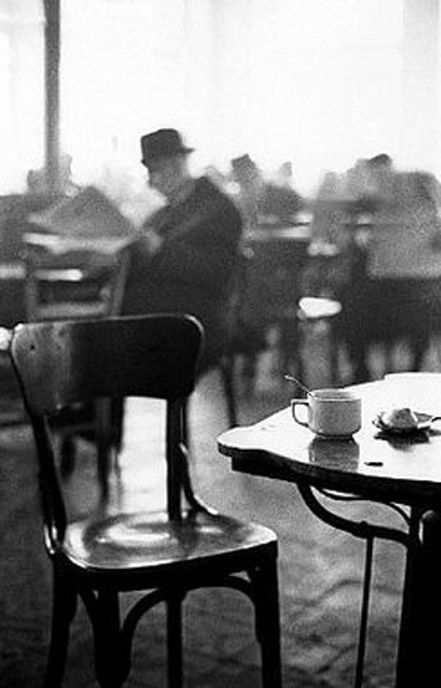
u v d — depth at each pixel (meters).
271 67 10.63
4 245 5.81
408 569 1.70
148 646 2.49
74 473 3.99
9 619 2.66
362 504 3.59
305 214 7.81
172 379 2.19
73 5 8.79
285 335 6.22
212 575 1.83
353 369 5.90
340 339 6.34
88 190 5.85
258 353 6.16
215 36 10.50
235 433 1.77
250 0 10.52
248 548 1.86
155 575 1.78
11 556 3.12
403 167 10.26
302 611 2.69
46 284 4.95
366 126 10.47
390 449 1.64
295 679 2.31
